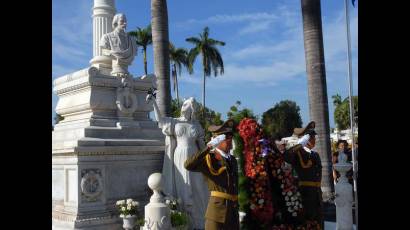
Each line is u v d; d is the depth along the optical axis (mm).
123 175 7770
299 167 6914
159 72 13234
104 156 7473
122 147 7684
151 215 6148
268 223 6250
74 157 7191
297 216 6555
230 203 5586
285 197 6531
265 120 45156
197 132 8211
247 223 6266
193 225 7879
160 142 8461
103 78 8242
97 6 9539
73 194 7199
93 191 7242
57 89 8961
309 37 11492
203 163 5652
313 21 11438
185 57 44094
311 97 11531
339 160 8180
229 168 5637
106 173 7496
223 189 5609
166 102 13203
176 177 8016
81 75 8258
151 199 6312
